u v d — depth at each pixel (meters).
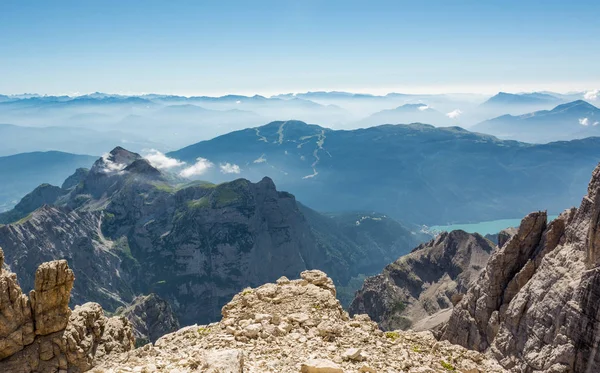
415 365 28.64
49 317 38.38
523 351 73.50
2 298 36.81
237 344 30.39
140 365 27.05
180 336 34.34
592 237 68.06
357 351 28.47
